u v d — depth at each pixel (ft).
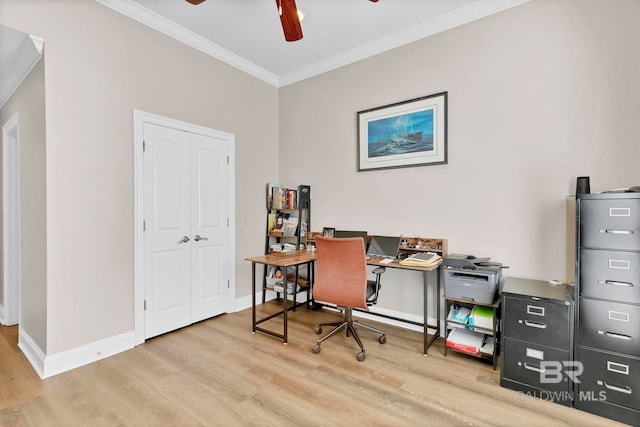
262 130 12.46
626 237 5.33
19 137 8.30
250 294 11.93
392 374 6.91
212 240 10.53
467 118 8.69
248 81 11.85
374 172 10.53
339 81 11.34
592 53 7.00
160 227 9.02
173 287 9.37
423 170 9.49
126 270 8.21
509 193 8.08
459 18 8.70
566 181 7.33
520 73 7.89
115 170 7.98
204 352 7.98
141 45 8.57
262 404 5.84
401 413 5.58
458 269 7.61
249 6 8.35
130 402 5.90
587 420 5.43
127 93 8.25
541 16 7.60
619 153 6.73
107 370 7.07
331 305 11.64
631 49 6.60
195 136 9.98
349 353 7.95
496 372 7.02
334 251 7.96
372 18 8.93
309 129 12.23
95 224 7.59
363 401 5.93
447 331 8.73
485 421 5.38
